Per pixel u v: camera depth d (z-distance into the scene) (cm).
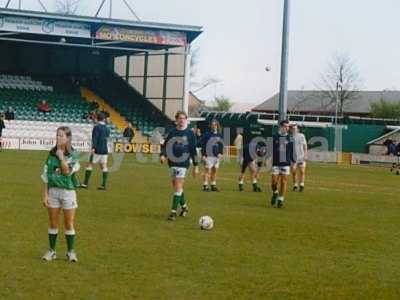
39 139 4688
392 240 1443
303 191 2536
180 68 5016
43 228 1385
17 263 1062
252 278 1032
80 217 1572
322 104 9850
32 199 1855
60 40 4650
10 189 2078
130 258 1135
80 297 888
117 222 1521
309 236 1447
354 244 1373
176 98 5062
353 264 1170
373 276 1083
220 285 982
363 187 2870
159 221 1564
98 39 4462
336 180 3238
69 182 1089
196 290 948
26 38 4725
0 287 921
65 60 5347
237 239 1366
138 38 4506
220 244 1300
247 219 1666
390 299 948
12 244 1206
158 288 950
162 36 4566
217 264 1119
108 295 904
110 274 1019
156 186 2423
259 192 2388
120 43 4728
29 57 5269
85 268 1052
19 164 3148
